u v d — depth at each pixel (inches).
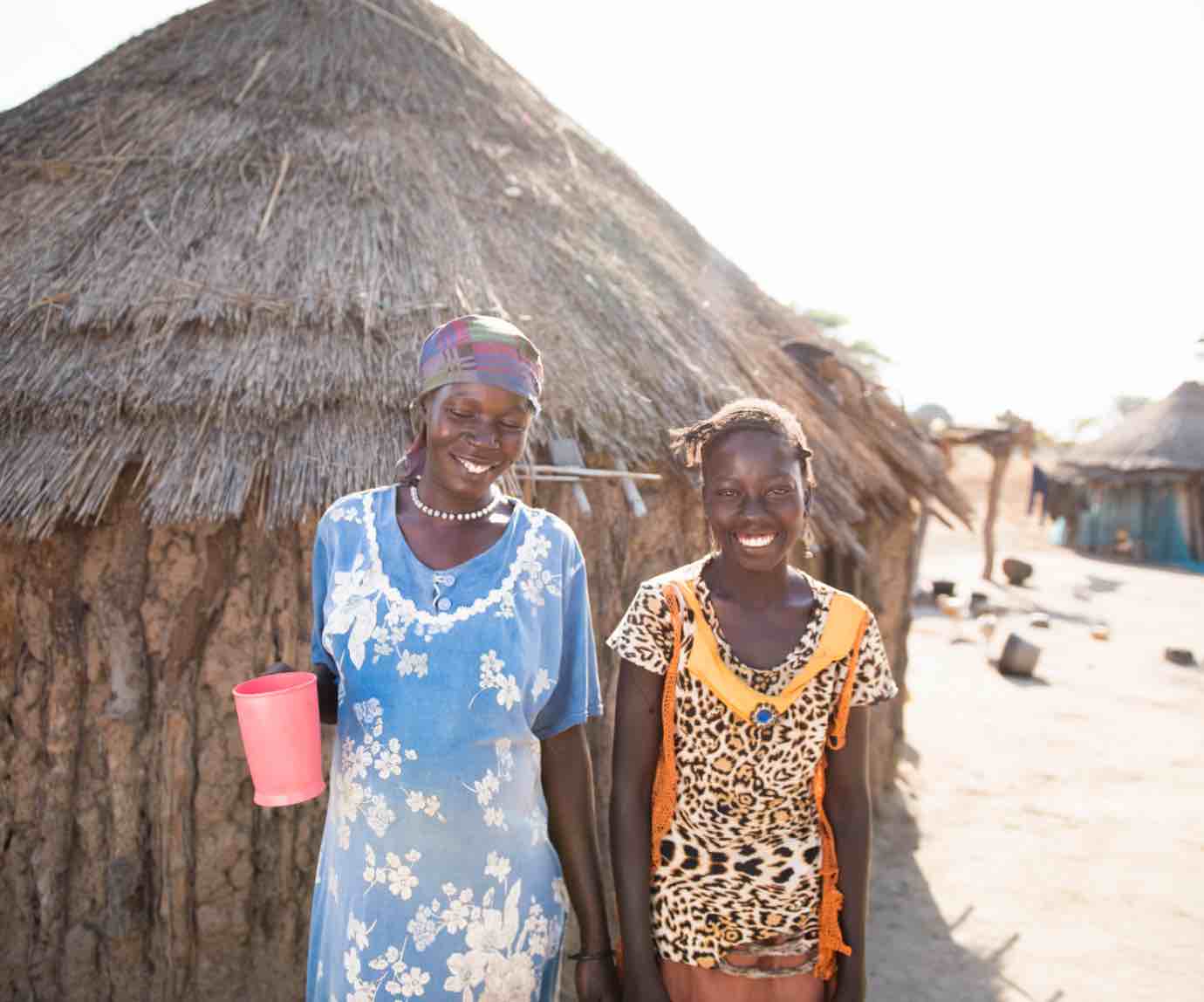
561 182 192.7
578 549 70.6
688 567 73.7
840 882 71.7
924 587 554.6
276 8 198.2
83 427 123.7
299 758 62.6
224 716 128.6
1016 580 585.0
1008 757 259.8
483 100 199.0
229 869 128.7
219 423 123.3
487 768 63.1
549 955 67.9
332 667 70.2
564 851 72.1
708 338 177.0
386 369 130.8
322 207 154.4
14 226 151.3
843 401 210.7
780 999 71.7
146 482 123.2
